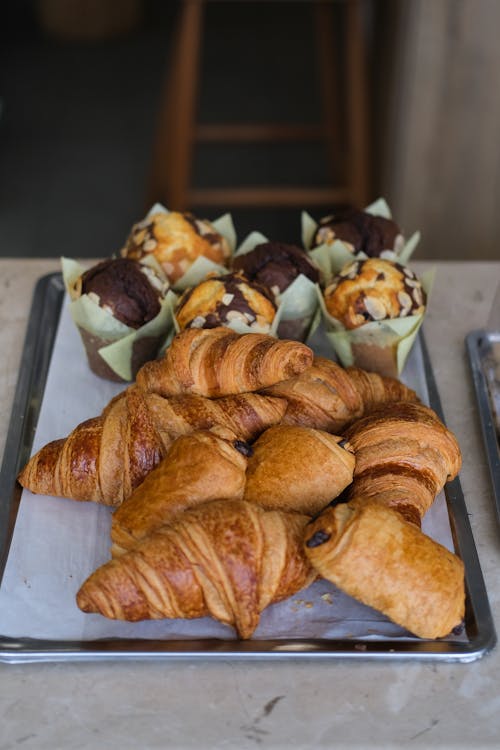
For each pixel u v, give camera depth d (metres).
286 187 2.36
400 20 1.71
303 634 0.81
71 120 2.54
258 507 0.81
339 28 2.89
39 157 2.40
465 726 0.78
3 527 0.87
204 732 0.77
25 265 1.18
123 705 0.78
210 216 2.23
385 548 0.78
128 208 2.24
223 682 0.79
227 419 0.88
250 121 2.57
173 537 0.79
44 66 2.76
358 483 0.85
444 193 1.80
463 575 0.80
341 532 0.78
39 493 0.89
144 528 0.81
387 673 0.80
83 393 1.01
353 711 0.78
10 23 2.93
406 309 0.99
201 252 1.05
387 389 0.95
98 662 0.80
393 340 1.00
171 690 0.79
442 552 0.80
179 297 1.04
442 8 1.60
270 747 0.76
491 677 0.80
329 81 2.10
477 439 0.98
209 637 0.81
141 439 0.86
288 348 0.88
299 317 1.02
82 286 0.99
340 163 2.18
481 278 1.18
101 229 2.17
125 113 2.58
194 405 0.88
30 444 0.96
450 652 0.80
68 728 0.77
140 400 0.88
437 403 1.00
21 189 2.29
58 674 0.80
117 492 0.88
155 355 1.02
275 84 2.73
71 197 2.27
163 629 0.81
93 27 2.85
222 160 2.45
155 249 1.04
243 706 0.78
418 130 1.74
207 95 2.67
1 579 0.84
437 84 1.68
